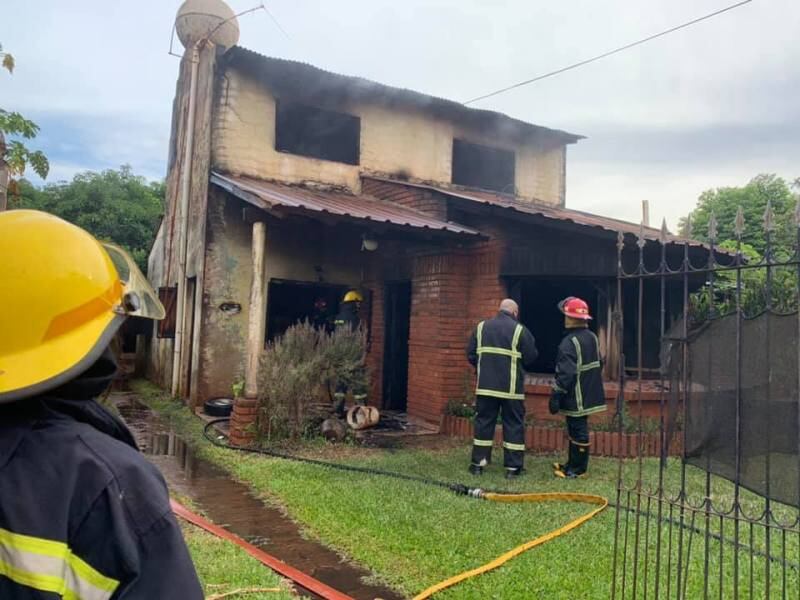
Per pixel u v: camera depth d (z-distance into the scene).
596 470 6.72
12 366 1.10
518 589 3.63
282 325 12.37
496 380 6.46
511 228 8.80
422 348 9.66
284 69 10.81
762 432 2.53
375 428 9.05
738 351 2.59
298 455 7.33
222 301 10.60
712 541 4.41
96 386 1.24
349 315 9.93
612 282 8.33
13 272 1.15
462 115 12.90
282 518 5.11
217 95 10.69
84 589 1.04
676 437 7.45
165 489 1.18
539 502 5.48
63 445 1.09
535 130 13.67
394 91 11.70
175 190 13.51
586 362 6.41
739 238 2.68
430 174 12.78
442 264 9.34
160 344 14.37
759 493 2.53
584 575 3.83
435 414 9.20
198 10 12.18
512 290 8.92
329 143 12.05
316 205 8.27
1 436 1.09
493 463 7.12
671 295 8.46
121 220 24.34
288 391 7.91
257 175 10.95
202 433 8.49
